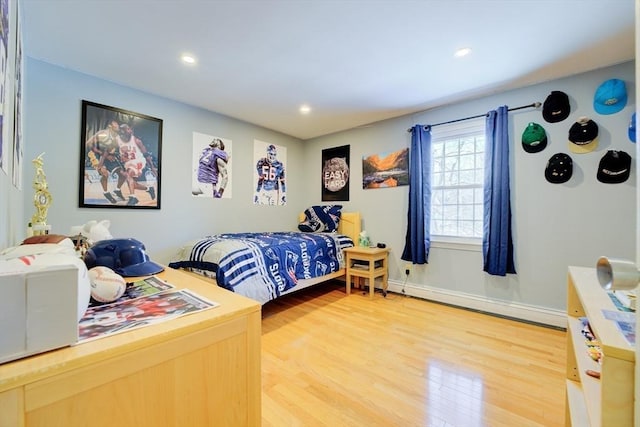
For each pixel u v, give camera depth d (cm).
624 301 84
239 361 84
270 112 339
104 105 253
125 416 62
